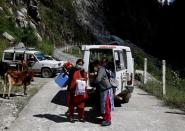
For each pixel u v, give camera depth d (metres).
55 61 25.33
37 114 11.88
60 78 11.28
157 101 15.28
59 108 12.94
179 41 132.00
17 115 11.77
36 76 25.34
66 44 73.75
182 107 13.87
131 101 15.16
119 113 12.44
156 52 123.94
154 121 11.25
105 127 10.37
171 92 16.98
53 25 72.06
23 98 15.01
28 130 9.93
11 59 24.39
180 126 10.68
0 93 16.12
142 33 126.25
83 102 10.95
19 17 48.53
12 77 15.00
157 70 35.91
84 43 84.12
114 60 12.77
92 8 100.94
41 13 69.69
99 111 11.63
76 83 10.80
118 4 117.88
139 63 37.41
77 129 10.08
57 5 80.25
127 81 14.18
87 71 12.98
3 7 46.12
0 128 10.12
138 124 10.81
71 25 81.44
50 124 10.57
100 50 13.25
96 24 97.06
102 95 10.61
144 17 133.25
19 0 56.00
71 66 11.30
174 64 96.81
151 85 19.83
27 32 44.47
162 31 138.62
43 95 15.84
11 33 40.19
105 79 10.65
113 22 111.06
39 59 24.89
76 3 91.50
